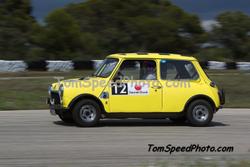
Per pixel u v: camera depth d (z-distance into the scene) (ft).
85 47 545.03
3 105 160.86
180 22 638.94
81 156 81.20
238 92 219.82
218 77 266.77
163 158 81.15
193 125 118.73
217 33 631.15
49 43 519.60
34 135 101.65
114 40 605.73
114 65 116.06
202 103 118.52
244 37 629.10
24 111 148.77
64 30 529.04
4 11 628.28
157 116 116.98
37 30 558.56
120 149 88.07
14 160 77.46
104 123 123.24
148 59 117.19
